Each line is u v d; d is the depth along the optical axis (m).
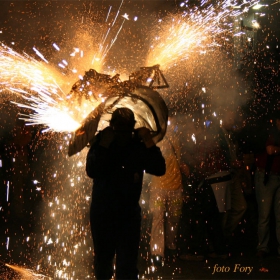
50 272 6.65
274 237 8.90
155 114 5.56
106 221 5.25
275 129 7.66
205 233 7.66
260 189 7.72
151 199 7.23
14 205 10.02
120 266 5.30
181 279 6.56
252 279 6.62
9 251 7.56
